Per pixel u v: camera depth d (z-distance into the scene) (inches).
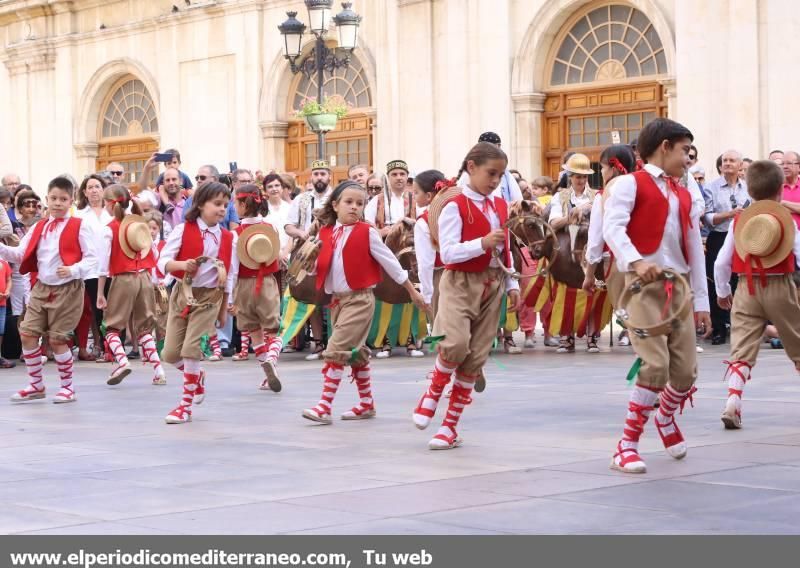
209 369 521.0
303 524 212.2
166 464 279.0
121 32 1157.1
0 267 554.3
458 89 876.0
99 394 433.1
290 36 756.0
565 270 535.2
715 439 299.0
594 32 821.2
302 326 562.3
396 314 547.8
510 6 850.1
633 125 802.2
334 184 992.9
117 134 1186.6
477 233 292.0
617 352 547.8
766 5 710.5
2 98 1268.5
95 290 583.5
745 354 318.3
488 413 352.8
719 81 731.4
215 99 1077.8
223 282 358.6
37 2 1213.1
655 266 255.3
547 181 655.8
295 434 323.9
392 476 257.4
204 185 370.6
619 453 259.3
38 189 1242.0
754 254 316.2
